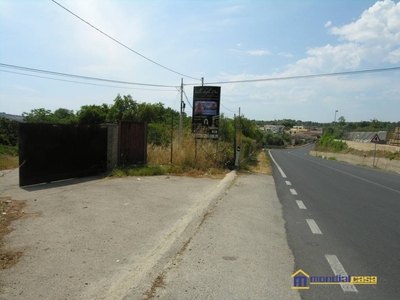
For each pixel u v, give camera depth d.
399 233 6.34
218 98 17.95
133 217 6.45
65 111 48.03
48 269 4.08
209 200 8.13
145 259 4.39
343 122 114.06
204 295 3.62
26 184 9.28
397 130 41.31
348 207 8.71
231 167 15.80
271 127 157.38
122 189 9.24
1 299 3.36
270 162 26.61
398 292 3.88
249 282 3.97
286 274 4.25
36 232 5.41
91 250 4.71
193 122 18.23
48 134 9.85
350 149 47.28
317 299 3.66
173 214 6.77
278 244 5.39
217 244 5.25
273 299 3.61
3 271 4.00
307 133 148.25
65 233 5.40
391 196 11.00
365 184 14.21
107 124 12.22
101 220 6.18
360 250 5.28
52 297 3.44
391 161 29.95
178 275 4.09
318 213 7.81
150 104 42.78
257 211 7.62
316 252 5.10
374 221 7.23
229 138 25.41
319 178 15.83
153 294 3.61
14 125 29.05
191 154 14.43
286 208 8.21
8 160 18.25
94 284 3.73
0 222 5.84
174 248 4.87
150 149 15.76
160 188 9.66
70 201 7.60
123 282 3.72
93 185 9.73
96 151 11.80
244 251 4.99
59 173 10.30
